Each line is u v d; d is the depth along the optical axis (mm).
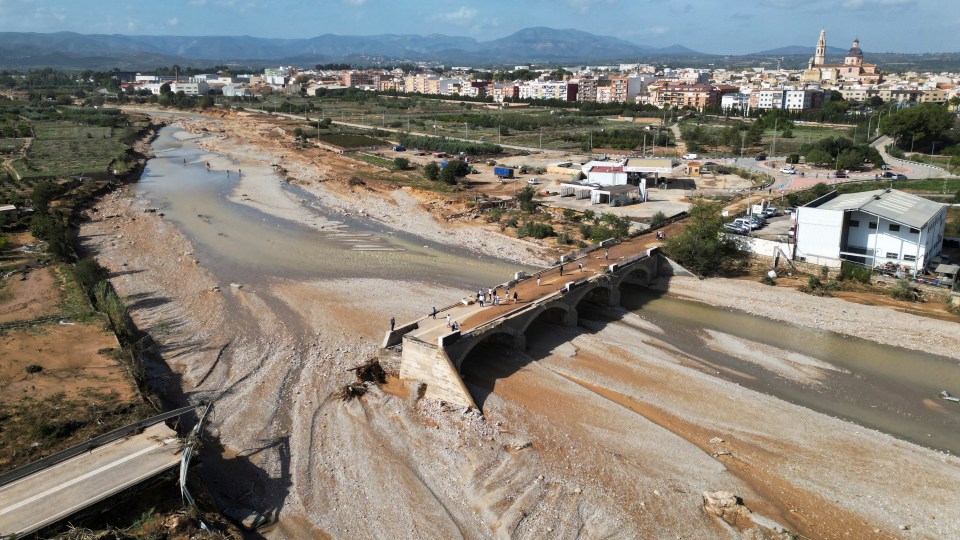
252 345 73500
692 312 83562
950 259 93938
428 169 161500
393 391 62875
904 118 191000
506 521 45906
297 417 59031
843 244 92750
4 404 57094
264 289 90750
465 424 57312
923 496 48438
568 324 78562
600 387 64500
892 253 89375
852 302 83000
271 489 49875
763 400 61688
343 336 75250
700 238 95688
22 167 167875
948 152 187250
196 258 104875
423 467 52000
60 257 98500
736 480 50531
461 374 65938
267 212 136000
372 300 85938
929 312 79375
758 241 97500
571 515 46594
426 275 96188
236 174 180000
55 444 51031
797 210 93250
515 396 62094
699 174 168625
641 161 158375
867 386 64625
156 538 42812
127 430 50938
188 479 47969
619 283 86750
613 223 115500
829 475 51031
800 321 79438
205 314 82375
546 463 52312
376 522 46406
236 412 59969
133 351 68250
